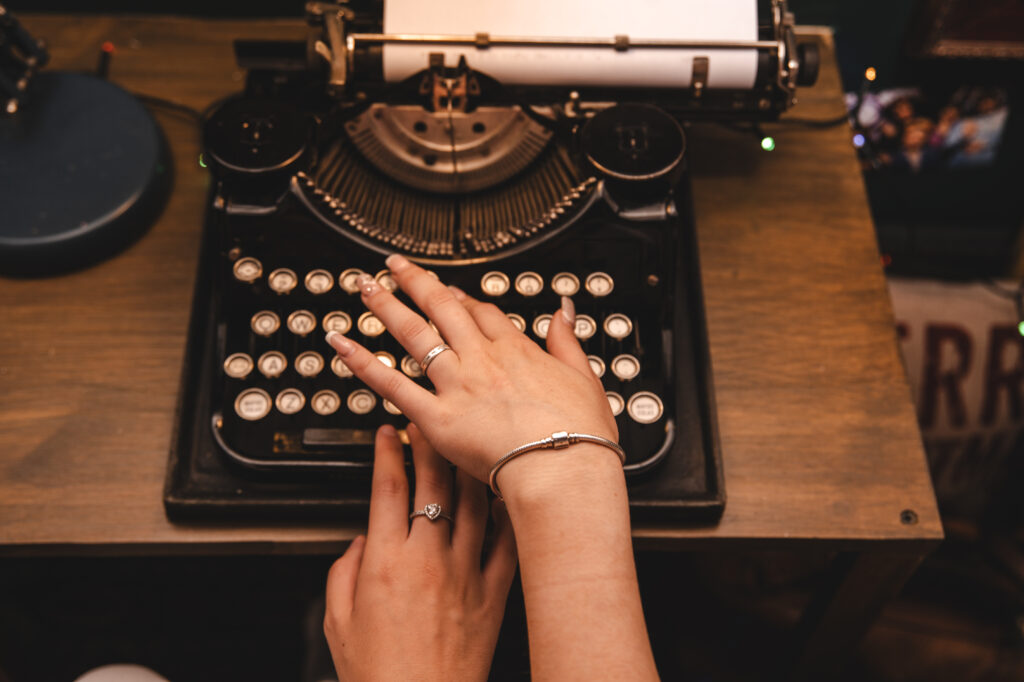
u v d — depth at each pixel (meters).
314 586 1.08
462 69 0.76
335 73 0.76
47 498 0.75
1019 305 1.05
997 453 1.06
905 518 0.76
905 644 1.00
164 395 0.78
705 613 1.06
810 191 0.85
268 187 0.75
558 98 0.79
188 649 1.05
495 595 0.69
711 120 0.81
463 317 0.67
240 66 0.78
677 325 0.79
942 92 1.06
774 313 0.82
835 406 0.79
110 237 0.80
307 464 0.74
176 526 0.74
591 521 0.61
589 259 0.77
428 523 0.69
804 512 0.76
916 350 1.05
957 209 1.15
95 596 1.05
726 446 0.78
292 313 0.76
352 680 0.66
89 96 0.83
